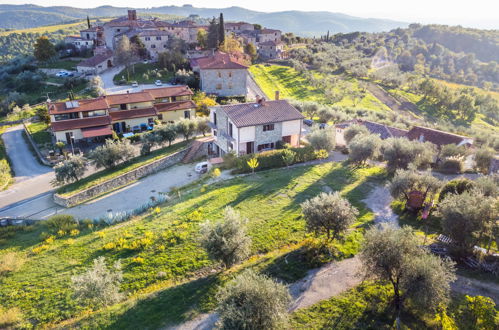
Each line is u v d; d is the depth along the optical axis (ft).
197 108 262.06
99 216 126.52
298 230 97.04
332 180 139.23
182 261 83.76
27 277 82.84
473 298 60.80
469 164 175.32
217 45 399.24
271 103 176.24
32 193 154.92
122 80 323.57
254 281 55.31
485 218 76.89
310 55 553.23
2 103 299.17
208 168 165.58
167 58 358.43
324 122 278.05
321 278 73.87
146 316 64.85
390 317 61.98
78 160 156.56
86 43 460.14
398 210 111.34
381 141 160.76
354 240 89.35
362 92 449.89
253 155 152.25
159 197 129.90
